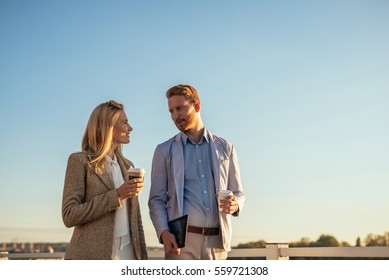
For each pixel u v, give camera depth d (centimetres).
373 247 371
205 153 358
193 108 356
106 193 296
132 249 313
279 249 435
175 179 347
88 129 319
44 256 608
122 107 328
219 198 326
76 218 293
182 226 324
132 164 342
